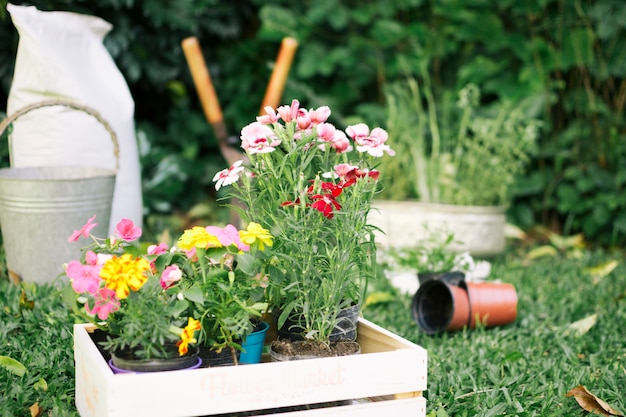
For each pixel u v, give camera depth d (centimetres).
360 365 170
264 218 193
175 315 162
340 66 486
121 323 165
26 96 294
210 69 451
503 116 405
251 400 161
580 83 455
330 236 191
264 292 194
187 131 461
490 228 363
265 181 193
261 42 475
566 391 212
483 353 238
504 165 407
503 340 254
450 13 464
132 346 161
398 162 406
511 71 466
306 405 181
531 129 394
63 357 213
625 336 263
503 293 268
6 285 277
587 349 253
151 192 418
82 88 295
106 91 308
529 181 448
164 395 154
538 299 310
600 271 353
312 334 187
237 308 173
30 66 292
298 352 181
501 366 227
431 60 484
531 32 459
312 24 473
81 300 177
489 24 455
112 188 280
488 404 199
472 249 358
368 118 457
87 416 169
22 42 294
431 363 227
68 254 269
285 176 191
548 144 454
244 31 486
